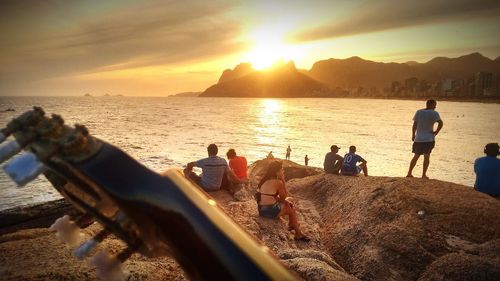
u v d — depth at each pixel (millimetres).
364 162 10117
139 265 3191
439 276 3814
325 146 74250
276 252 5156
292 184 10195
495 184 6961
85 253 1184
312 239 6336
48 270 2861
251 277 905
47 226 6672
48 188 30234
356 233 5840
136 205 935
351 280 3490
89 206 1103
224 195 8117
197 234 958
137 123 138000
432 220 5223
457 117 184625
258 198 6590
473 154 63344
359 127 123750
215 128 118312
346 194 7734
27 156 900
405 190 6277
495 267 3664
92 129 109000
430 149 8852
